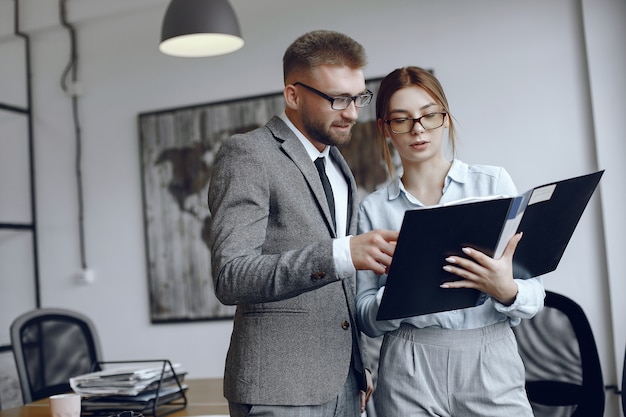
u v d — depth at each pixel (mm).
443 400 1688
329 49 1677
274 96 4125
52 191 4641
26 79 4695
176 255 4320
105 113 4535
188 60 4340
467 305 1626
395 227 1823
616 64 3574
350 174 1847
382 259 1464
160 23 4414
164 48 3334
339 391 1649
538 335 2381
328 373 1634
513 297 1602
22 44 4715
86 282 4543
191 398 2479
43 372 2844
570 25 3674
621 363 3506
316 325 1640
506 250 1561
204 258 4258
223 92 4258
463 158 3793
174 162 4332
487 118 3770
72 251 4582
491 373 1667
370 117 3922
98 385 2250
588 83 3637
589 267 3623
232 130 4207
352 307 1751
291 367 1604
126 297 4449
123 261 4465
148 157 4395
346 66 1676
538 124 3701
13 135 4715
